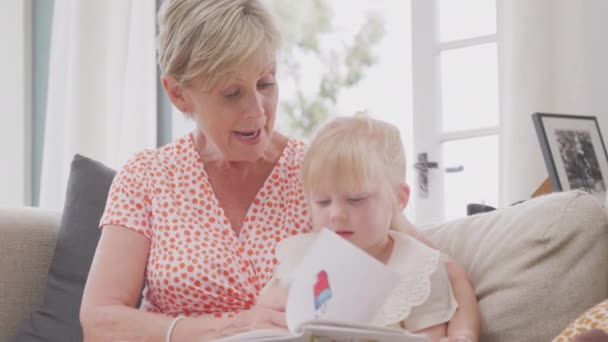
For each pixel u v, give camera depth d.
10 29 3.58
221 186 1.82
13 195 3.53
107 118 3.28
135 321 1.64
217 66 1.66
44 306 2.05
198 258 1.72
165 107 3.41
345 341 1.12
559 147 2.18
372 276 1.22
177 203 1.80
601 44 2.51
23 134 3.55
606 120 2.49
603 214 1.52
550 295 1.48
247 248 1.76
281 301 1.57
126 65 3.28
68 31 3.39
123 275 1.74
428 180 2.86
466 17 2.87
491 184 2.78
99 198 2.12
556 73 2.51
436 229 1.81
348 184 1.56
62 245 2.10
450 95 2.88
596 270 1.47
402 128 3.16
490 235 1.65
